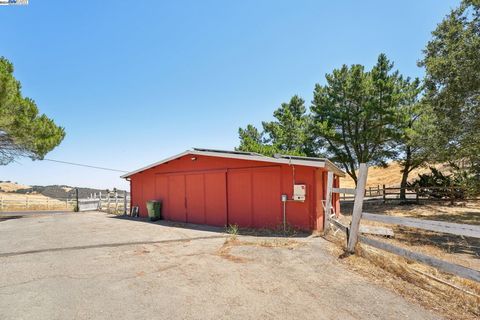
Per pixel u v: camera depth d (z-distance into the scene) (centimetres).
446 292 392
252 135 2750
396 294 387
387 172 5862
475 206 1722
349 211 1767
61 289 421
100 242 764
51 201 3378
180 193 1271
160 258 588
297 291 402
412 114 1852
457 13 1194
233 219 1055
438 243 809
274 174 962
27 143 1543
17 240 816
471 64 1022
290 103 2730
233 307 354
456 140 1306
